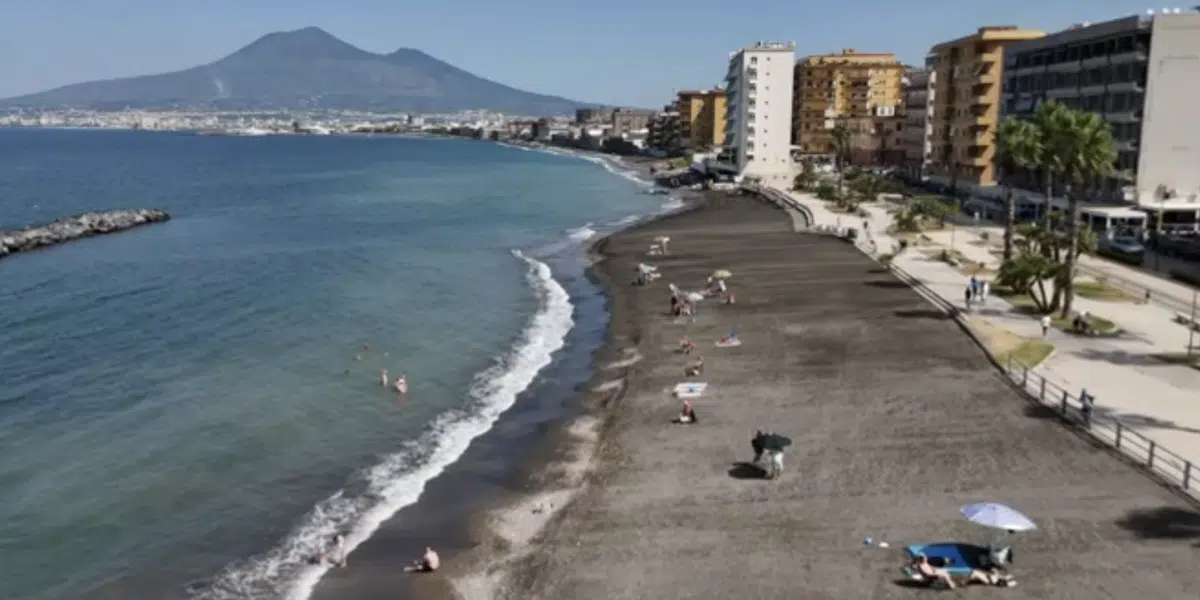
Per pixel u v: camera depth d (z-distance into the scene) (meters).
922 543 28.38
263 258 92.25
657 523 30.91
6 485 35.34
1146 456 33.75
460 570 28.81
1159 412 38.44
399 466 37.56
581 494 33.66
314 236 110.31
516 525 31.78
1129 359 46.50
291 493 34.97
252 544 30.94
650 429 39.94
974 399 41.31
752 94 190.50
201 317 64.50
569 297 72.00
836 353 50.19
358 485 35.69
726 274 70.50
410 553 30.09
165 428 41.75
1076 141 55.19
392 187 190.00
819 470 34.31
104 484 35.56
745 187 173.88
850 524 29.88
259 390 47.50
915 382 44.31
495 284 78.06
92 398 46.16
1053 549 27.48
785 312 61.09
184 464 37.56
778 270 78.06
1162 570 26.09
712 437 38.47
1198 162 88.62
